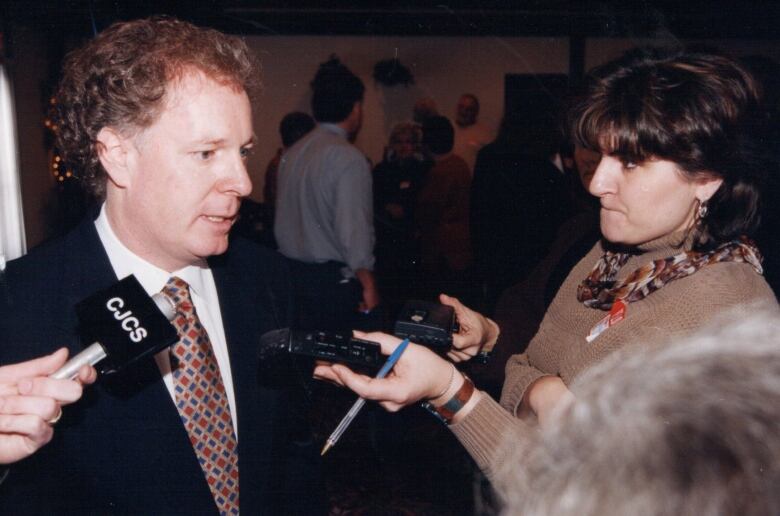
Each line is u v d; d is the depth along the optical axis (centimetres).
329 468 336
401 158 659
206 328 132
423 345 141
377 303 331
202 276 135
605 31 792
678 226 124
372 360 123
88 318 106
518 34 832
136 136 116
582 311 138
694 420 37
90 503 116
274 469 133
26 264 125
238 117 118
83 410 116
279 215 348
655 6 700
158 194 118
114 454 117
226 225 124
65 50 624
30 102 582
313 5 801
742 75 118
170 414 120
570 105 130
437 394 125
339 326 156
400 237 638
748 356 40
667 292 121
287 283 147
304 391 139
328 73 334
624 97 117
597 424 40
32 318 118
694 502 36
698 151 113
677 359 41
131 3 519
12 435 97
